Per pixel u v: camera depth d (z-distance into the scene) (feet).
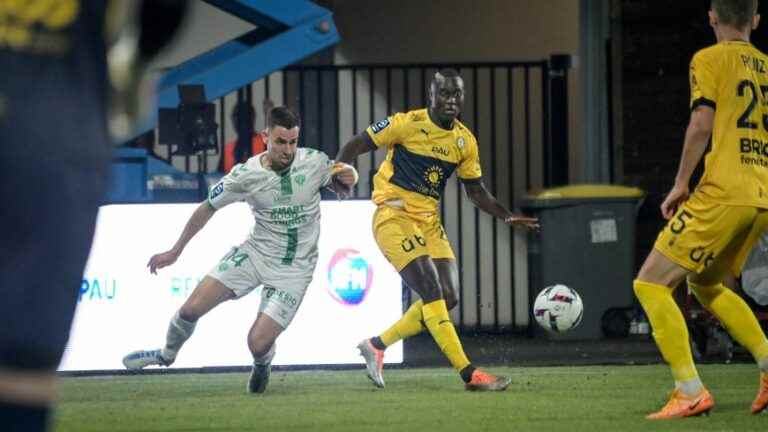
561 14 181.06
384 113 178.70
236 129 161.07
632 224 161.38
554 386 109.70
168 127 141.28
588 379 115.03
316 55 181.47
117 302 123.13
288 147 104.99
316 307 123.75
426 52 181.27
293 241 106.93
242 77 147.02
